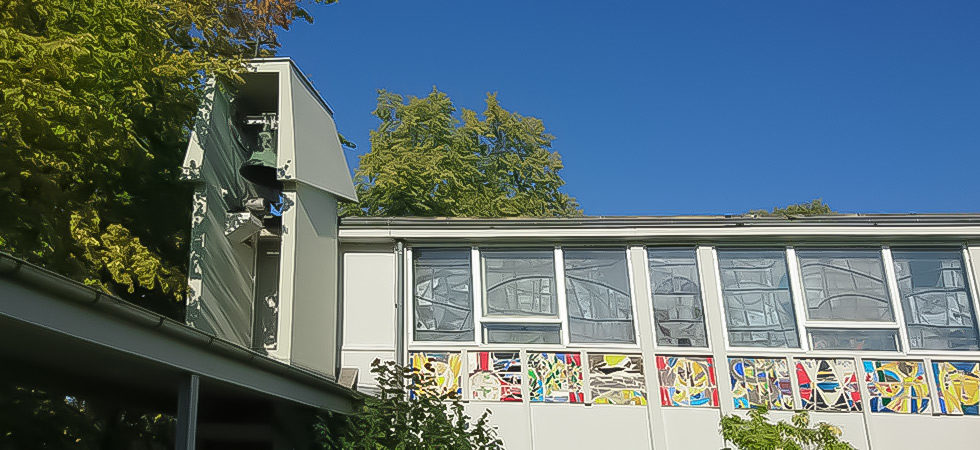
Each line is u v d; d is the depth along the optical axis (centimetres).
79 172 1090
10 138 941
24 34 918
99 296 462
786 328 1145
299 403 806
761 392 1111
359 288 1166
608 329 1145
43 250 1040
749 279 1170
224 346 599
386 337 1143
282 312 980
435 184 2323
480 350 1130
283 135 1063
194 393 578
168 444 1265
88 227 1038
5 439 1036
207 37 1243
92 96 983
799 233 1160
